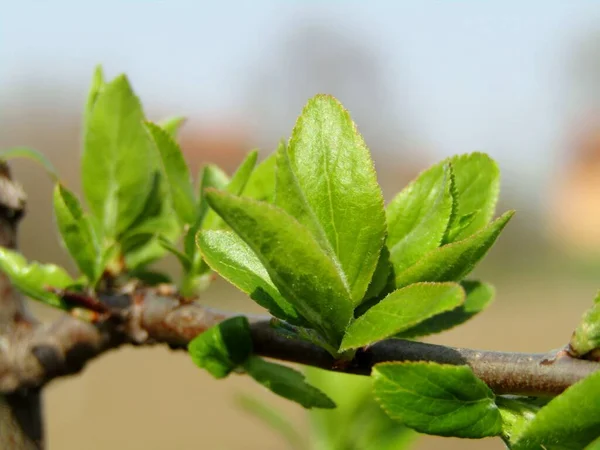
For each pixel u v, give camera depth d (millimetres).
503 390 190
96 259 238
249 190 229
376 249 187
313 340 191
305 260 181
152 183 243
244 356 207
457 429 180
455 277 189
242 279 192
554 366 188
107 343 240
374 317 179
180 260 232
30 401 249
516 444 176
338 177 187
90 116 241
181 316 233
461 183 205
